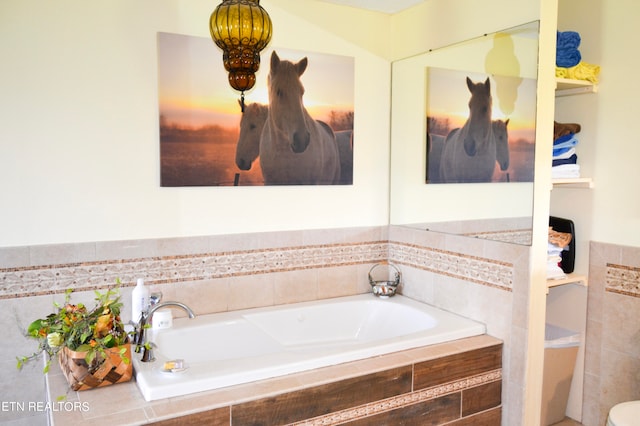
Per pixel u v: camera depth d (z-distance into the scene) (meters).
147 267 2.46
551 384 2.71
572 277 2.66
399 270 3.07
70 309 1.90
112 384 1.87
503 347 2.38
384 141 3.09
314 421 1.90
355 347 2.15
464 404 2.28
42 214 2.24
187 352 2.36
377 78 3.04
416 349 2.24
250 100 2.63
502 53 2.40
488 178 2.47
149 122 2.42
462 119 2.62
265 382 1.89
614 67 2.57
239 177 2.63
